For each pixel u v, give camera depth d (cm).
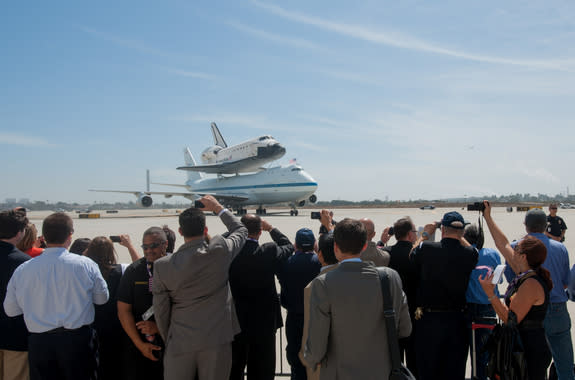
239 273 386
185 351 302
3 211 365
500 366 320
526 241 335
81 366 328
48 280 321
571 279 385
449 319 364
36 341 319
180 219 316
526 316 328
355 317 256
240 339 393
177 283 300
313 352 258
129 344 362
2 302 349
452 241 373
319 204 13175
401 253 422
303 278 388
